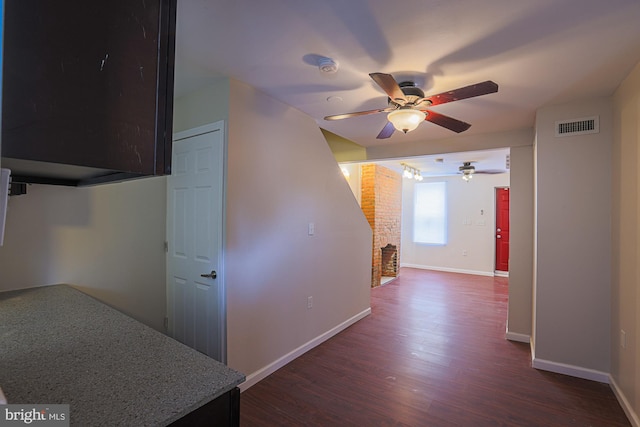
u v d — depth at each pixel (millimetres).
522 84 2301
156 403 836
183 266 2617
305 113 3025
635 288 2049
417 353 3061
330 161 3445
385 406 2203
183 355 1113
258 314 2531
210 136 2383
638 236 2010
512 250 3471
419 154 4074
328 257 3422
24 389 885
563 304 2688
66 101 634
